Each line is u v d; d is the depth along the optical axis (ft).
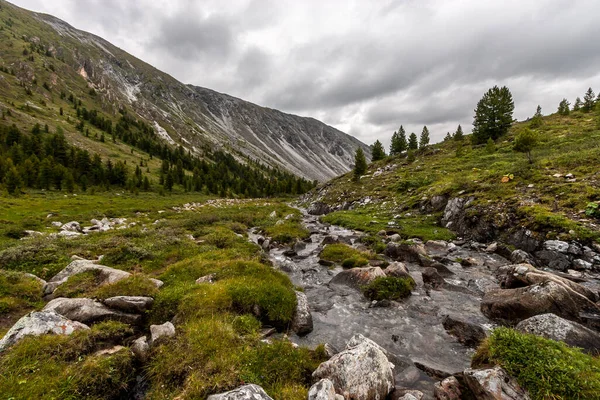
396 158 251.19
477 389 19.01
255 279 41.70
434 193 105.81
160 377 21.49
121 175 336.08
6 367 19.19
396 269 48.85
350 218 117.70
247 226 120.98
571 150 103.96
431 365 26.02
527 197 69.97
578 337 23.47
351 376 20.56
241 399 16.94
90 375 19.98
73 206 171.32
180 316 31.68
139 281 36.94
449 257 62.44
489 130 201.05
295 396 19.49
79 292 34.94
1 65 604.90
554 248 51.06
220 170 536.83
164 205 214.69
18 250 49.14
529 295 33.30
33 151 307.37
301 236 92.63
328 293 45.98
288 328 33.42
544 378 17.04
